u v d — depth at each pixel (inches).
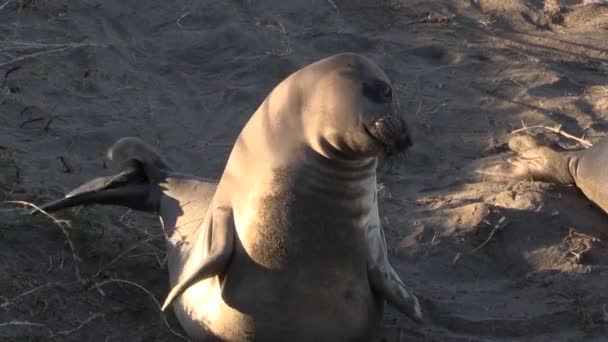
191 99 577.3
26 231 406.9
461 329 395.9
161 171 432.8
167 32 642.2
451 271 436.1
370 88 301.1
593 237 462.9
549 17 737.0
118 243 422.6
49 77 561.3
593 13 749.9
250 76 604.4
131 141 439.8
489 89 620.1
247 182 328.5
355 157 308.7
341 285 333.7
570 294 419.5
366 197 324.8
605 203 483.2
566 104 605.0
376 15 701.9
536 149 524.7
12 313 365.1
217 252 328.8
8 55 571.5
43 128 510.9
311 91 311.0
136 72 592.1
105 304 384.2
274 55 621.9
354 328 345.4
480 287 426.9
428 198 495.8
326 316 335.9
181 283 331.3
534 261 443.8
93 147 508.4
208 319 347.3
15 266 388.8
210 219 345.1
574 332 397.4
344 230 323.9
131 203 430.9
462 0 745.0
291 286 328.2
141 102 563.5
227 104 573.3
